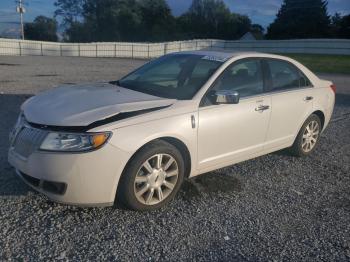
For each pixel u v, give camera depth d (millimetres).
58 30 91688
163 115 3893
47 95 4336
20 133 3779
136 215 3861
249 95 4852
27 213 3738
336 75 24109
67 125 3502
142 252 3285
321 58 39094
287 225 3916
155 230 3631
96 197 3576
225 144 4531
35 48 39312
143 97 4230
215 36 87375
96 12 88062
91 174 3480
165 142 3918
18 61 25906
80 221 3682
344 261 3369
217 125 4352
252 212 4125
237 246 3479
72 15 90625
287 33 79562
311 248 3529
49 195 3562
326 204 4469
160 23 83312
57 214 3768
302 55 44469
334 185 5066
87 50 41906
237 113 4574
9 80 13352
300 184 5008
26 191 4152
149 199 3893
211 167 4512
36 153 3498
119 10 83562
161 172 3922
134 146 3621
